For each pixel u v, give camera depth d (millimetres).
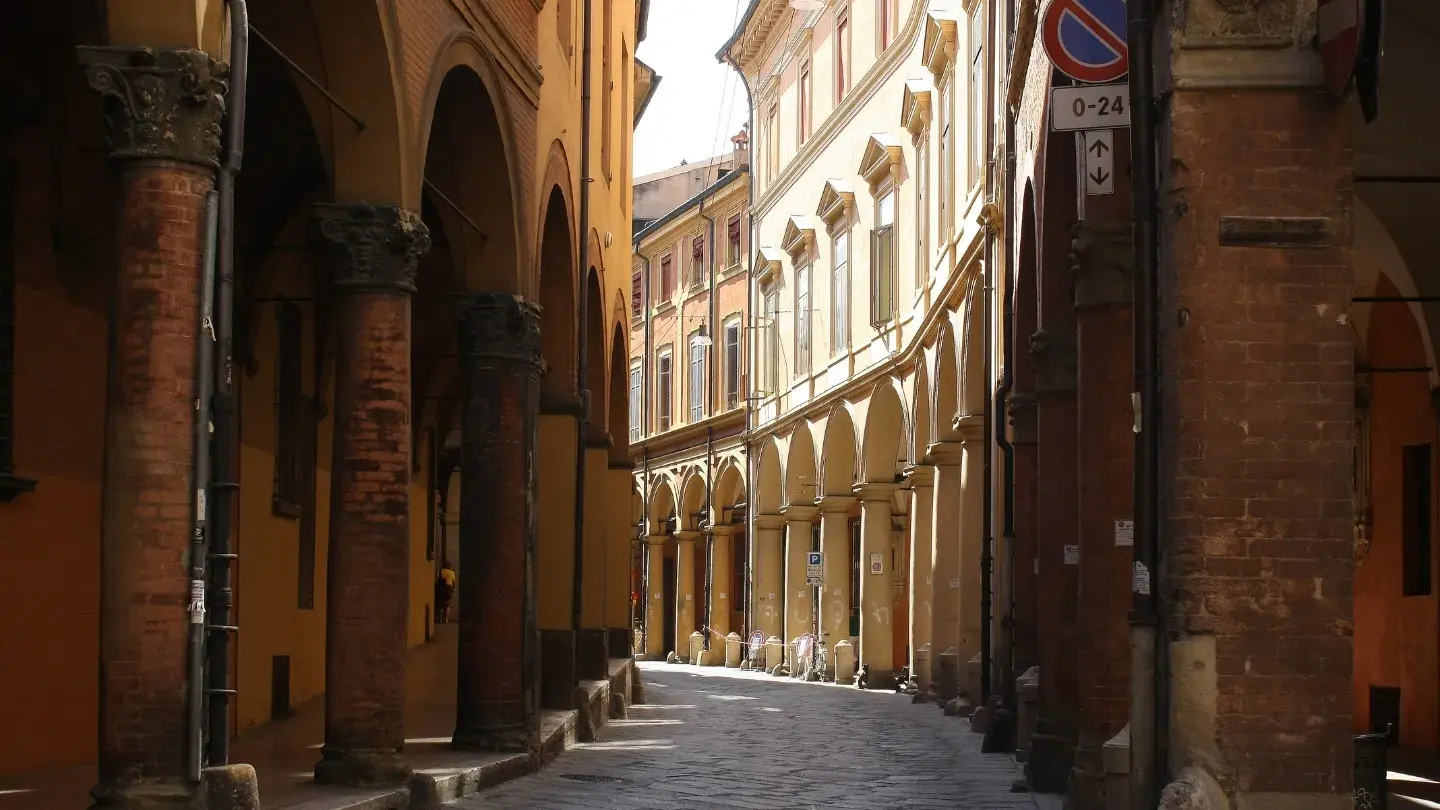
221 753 9383
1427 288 16562
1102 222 13367
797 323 41719
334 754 12297
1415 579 18281
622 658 30000
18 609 12766
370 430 12336
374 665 12312
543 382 20984
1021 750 18078
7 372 12555
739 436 46188
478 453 16203
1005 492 21359
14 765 12711
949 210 28281
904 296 32594
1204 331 8984
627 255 31500
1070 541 16359
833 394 37219
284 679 19047
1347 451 8922
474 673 16094
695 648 48500
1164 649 9047
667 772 16734
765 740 21594
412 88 12727
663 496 54281
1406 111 13227
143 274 9156
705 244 50750
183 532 9172
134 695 9094
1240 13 9016
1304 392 8953
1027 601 19484
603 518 25906
